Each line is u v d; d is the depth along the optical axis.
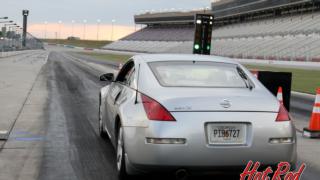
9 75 39.81
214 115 7.51
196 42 44.22
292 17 150.62
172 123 7.43
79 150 11.53
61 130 14.34
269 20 165.00
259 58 118.94
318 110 14.58
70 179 8.95
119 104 9.12
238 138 7.57
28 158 10.58
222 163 7.46
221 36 180.88
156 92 8.12
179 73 8.85
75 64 76.50
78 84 33.88
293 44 119.38
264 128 7.59
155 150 7.35
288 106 18.53
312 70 71.94
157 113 7.55
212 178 9.14
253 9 176.25
